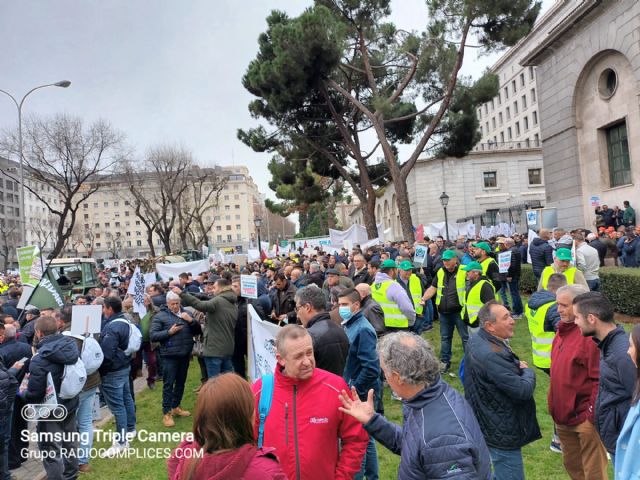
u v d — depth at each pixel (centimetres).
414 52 1905
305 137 2144
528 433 318
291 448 271
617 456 239
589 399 351
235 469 182
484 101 1958
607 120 1988
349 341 419
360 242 2114
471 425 228
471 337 336
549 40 2233
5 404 458
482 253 946
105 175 4244
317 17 1662
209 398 192
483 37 1673
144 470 531
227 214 11612
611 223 1769
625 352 292
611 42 1888
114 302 593
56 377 459
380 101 1778
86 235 8269
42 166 3095
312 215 8750
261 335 508
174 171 4459
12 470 560
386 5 1894
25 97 2414
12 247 6838
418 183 4350
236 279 770
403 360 237
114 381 582
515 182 4297
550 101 2333
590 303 310
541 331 466
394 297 659
